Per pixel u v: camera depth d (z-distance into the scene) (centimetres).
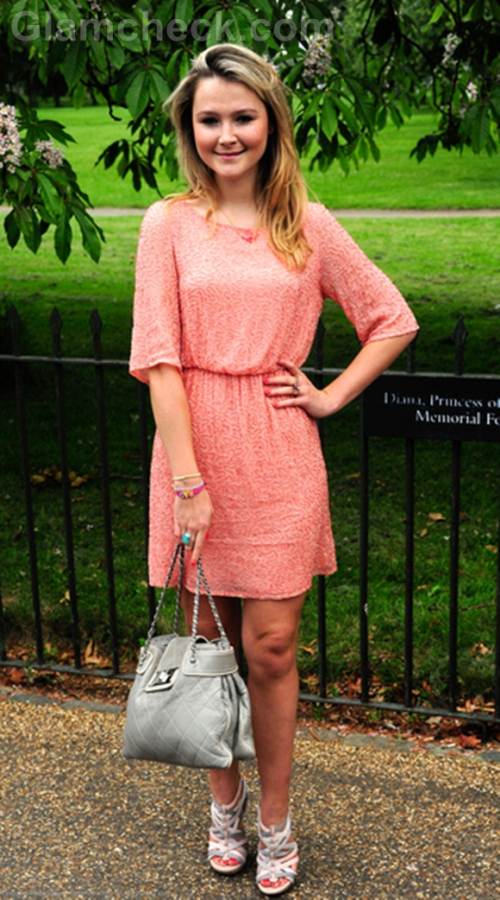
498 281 1024
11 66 607
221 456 234
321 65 488
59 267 1159
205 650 236
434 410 295
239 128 225
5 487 550
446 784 297
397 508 510
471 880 259
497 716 317
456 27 604
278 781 256
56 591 419
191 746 232
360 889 257
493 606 398
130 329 865
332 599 412
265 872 257
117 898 256
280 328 232
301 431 241
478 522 489
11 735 326
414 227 1389
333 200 1692
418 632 379
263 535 238
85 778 303
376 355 246
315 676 356
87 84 516
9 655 377
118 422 653
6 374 717
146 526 330
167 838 278
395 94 700
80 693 354
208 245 231
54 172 468
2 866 267
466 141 588
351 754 313
